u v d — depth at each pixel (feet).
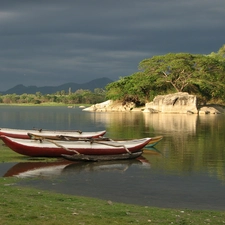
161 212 52.95
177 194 67.51
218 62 427.74
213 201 63.31
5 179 76.43
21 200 53.72
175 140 149.07
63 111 451.94
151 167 92.84
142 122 249.96
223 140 149.18
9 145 99.86
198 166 94.58
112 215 48.55
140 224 45.29
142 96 453.99
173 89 444.96
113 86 469.16
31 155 100.53
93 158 98.37
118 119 284.41
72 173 84.38
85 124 238.27
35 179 77.46
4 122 261.03
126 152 104.27
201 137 159.94
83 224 43.45
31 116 336.90
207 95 436.35
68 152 100.63
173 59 427.33
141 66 446.19
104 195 66.18
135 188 71.46
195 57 430.20
